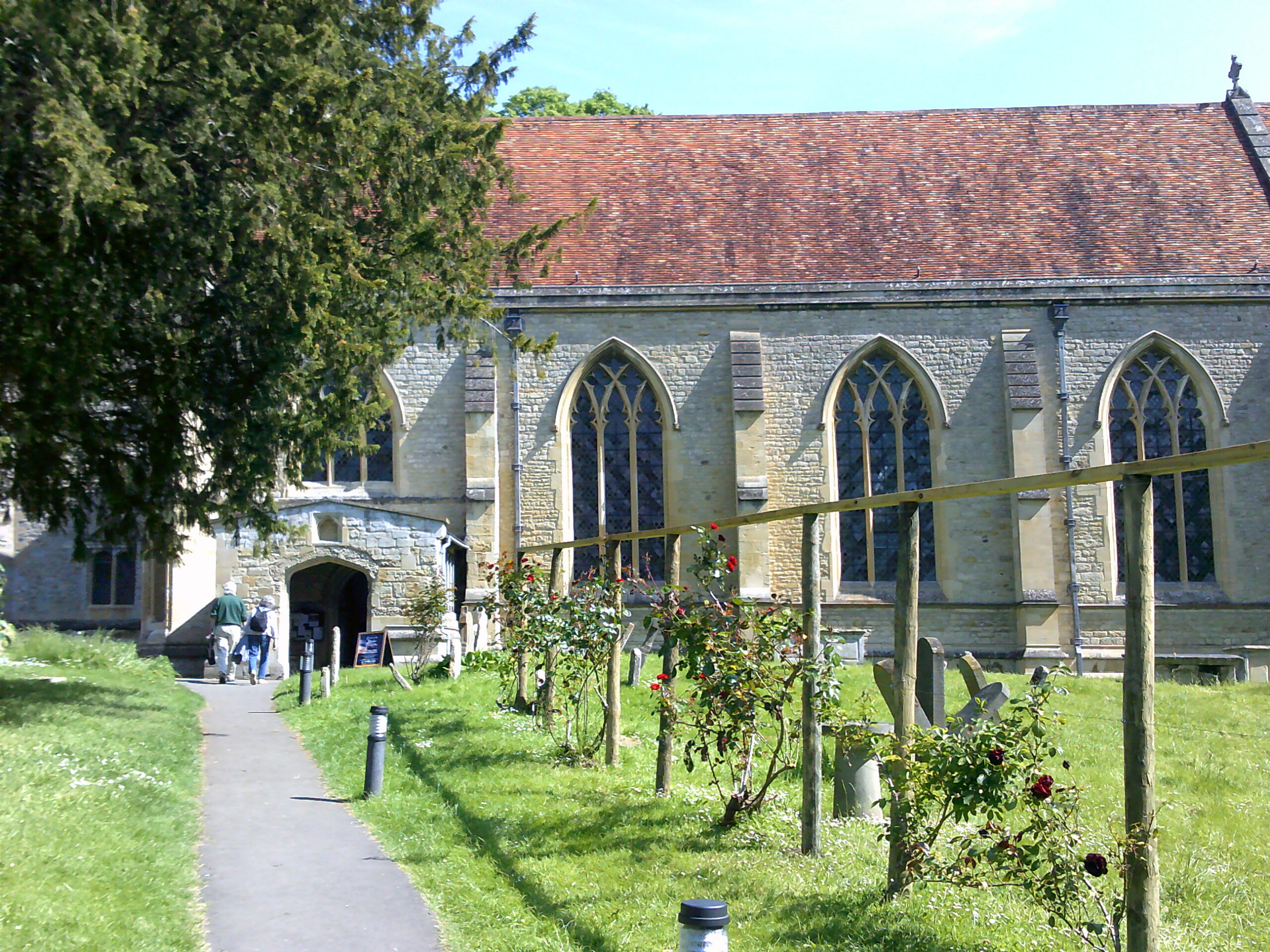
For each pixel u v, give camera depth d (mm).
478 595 25984
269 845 10062
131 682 19578
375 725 11922
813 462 27500
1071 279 27812
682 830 9648
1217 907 8195
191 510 16016
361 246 15008
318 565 27312
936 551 27688
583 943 7469
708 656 9688
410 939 7766
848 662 23391
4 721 12641
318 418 16047
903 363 27906
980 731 7215
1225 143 31797
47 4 11242
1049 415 27734
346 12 14531
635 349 27594
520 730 14297
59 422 14312
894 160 31375
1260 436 27688
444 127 15195
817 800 9039
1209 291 27734
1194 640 26984
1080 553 27375
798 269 28547
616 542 13500
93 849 8430
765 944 7066
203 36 13055
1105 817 10570
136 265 13320
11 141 11852
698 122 32375
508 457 27172
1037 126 32344
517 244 17656
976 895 7859
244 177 13352
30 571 27656
